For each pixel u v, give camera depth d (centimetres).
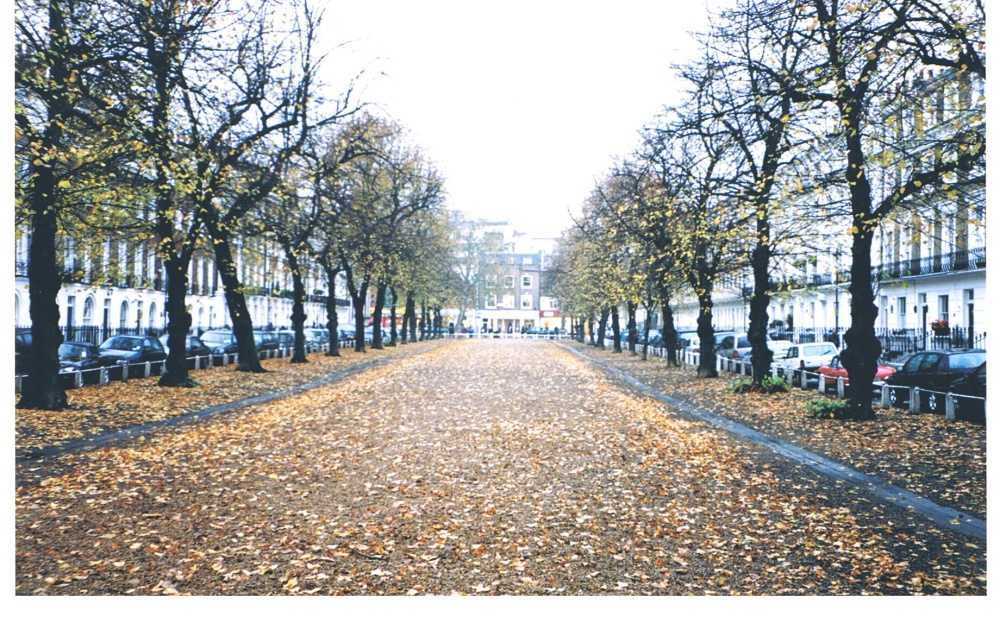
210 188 2152
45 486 1005
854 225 1600
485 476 1088
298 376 3108
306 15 2362
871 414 1662
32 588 648
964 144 1241
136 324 4928
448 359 4519
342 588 650
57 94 1545
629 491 998
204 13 1827
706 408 2073
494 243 9488
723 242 2309
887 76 1312
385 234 3641
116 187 1773
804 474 1123
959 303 3334
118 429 1550
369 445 1349
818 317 4831
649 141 2342
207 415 1819
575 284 5475
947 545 763
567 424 1644
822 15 1414
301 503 928
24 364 2230
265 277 3825
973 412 1644
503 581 668
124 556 730
